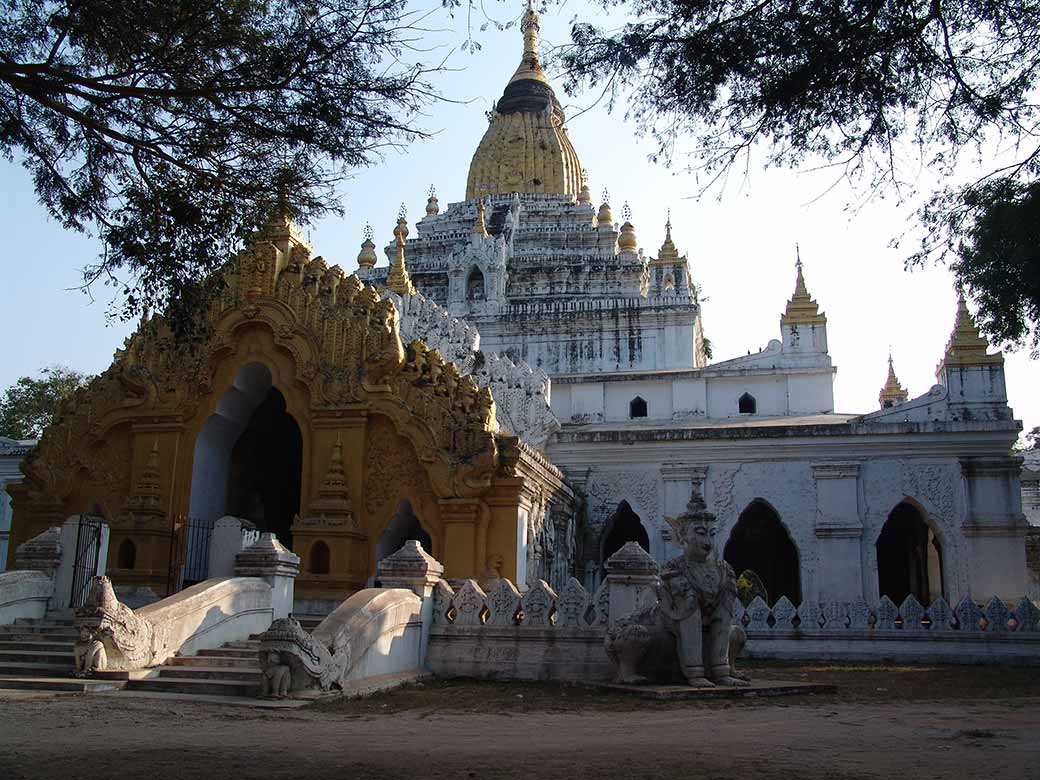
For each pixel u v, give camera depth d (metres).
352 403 21.84
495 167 55.22
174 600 15.82
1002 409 27.05
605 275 47.22
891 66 10.16
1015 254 13.01
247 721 11.54
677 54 10.28
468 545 20.52
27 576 18.80
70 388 53.59
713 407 33.97
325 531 21.03
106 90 10.83
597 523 28.52
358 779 7.73
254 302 22.95
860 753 8.90
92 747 9.35
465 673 16.78
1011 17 9.96
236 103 11.47
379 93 11.45
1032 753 8.91
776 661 21.84
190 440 22.95
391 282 33.84
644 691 13.95
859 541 26.72
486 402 21.36
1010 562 25.78
